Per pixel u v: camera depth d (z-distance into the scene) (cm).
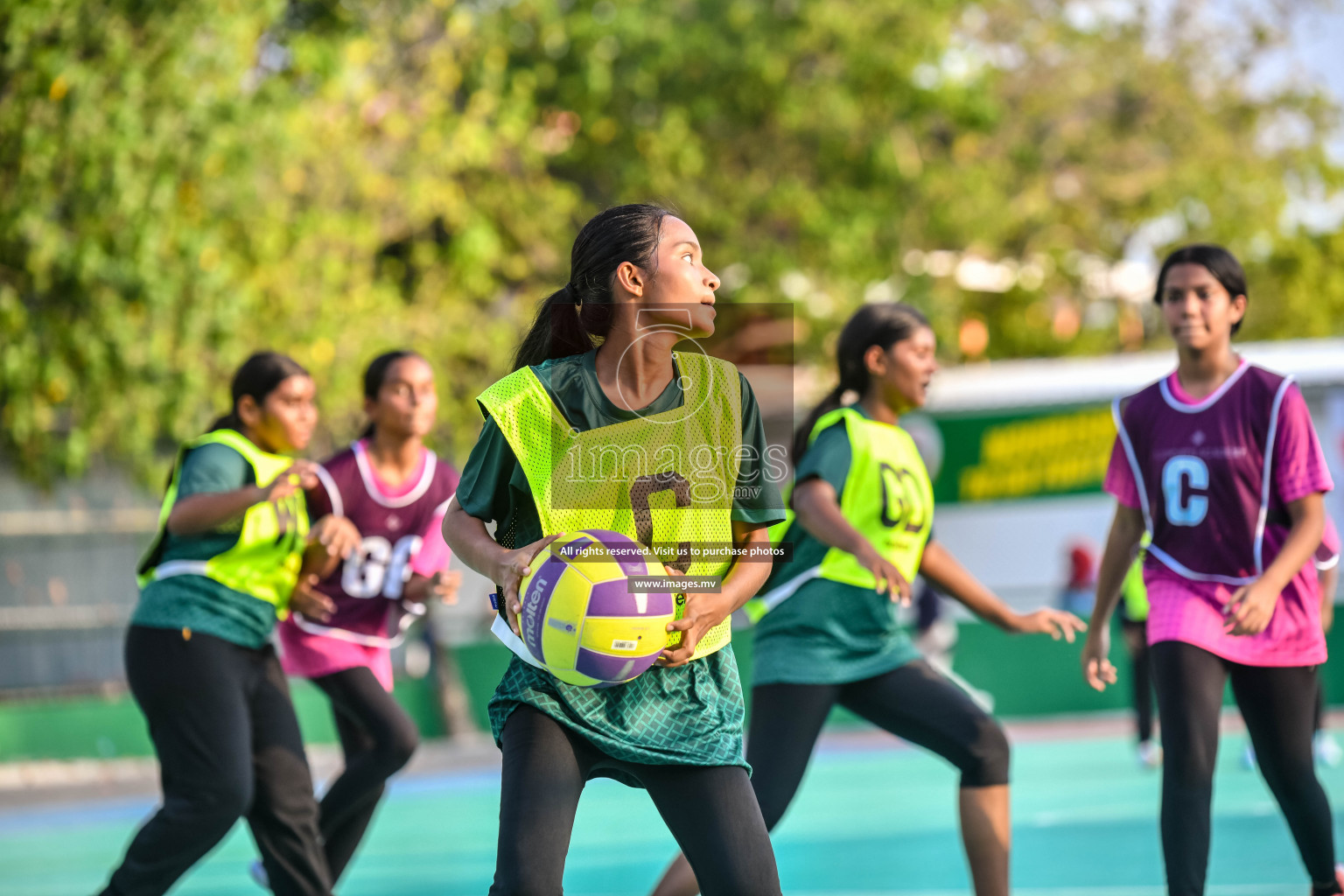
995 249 7144
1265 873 2117
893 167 6212
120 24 4319
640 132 6197
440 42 5500
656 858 2552
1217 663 1520
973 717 1587
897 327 1711
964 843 1584
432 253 5672
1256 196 7275
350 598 1906
